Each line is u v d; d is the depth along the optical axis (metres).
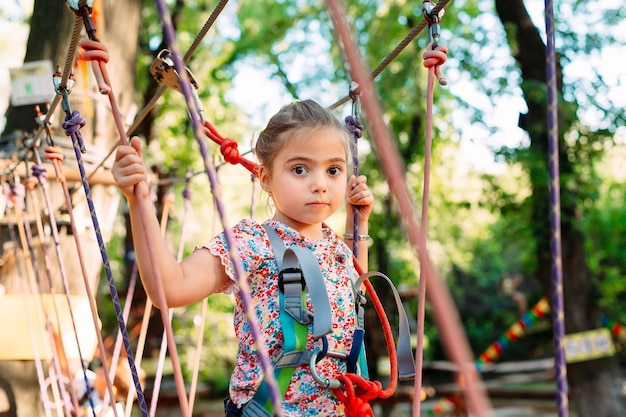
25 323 3.29
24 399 3.36
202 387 9.36
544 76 8.40
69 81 1.66
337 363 1.66
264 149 1.76
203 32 1.63
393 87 10.37
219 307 12.46
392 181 0.66
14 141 3.80
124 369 4.07
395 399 8.34
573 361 8.49
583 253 8.43
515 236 9.34
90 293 1.84
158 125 10.62
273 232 1.73
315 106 1.76
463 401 8.78
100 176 3.63
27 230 3.13
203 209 13.29
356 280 1.79
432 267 0.65
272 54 12.52
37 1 4.19
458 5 10.27
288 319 1.60
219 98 12.08
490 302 18.48
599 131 8.34
